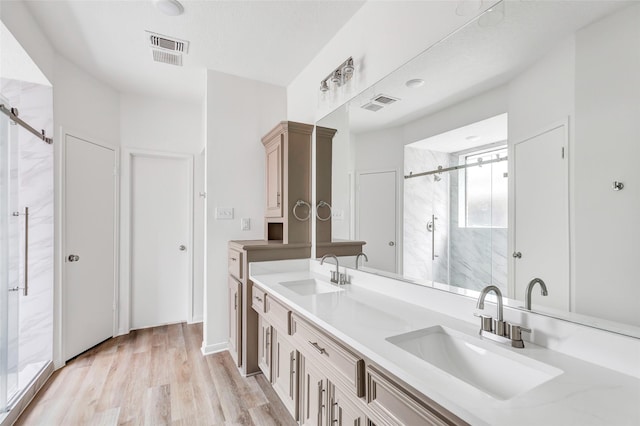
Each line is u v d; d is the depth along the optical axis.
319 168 2.42
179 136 3.48
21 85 2.31
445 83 1.34
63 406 1.90
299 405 1.57
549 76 0.97
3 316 1.75
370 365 0.99
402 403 0.84
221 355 2.64
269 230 2.85
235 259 2.51
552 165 0.96
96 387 2.12
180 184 3.54
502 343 1.00
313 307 1.43
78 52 2.43
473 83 1.22
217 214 2.73
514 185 1.08
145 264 3.36
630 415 0.63
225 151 2.78
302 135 2.54
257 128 2.92
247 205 2.86
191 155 3.53
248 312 2.28
